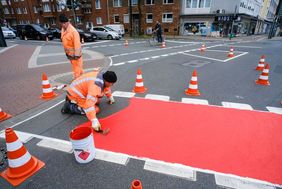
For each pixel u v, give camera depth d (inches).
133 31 1331.2
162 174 98.8
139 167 103.3
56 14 1544.0
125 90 222.7
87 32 868.6
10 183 95.2
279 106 179.0
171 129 138.6
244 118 155.5
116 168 103.1
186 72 303.4
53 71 315.6
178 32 1223.5
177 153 113.3
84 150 103.0
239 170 100.8
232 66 347.6
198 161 106.8
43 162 108.4
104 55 482.6
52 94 204.4
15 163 97.1
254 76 281.4
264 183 93.0
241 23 1245.1
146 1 1232.2
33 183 95.1
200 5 1144.8
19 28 1014.4
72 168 103.8
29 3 1609.3
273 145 121.4
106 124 145.8
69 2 1065.5
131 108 173.6
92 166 104.8
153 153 113.4
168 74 291.4
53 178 97.7
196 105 179.8
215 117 156.6
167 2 1181.1
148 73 297.9
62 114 165.5
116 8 1321.4
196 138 128.0
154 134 132.2
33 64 372.2
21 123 151.1
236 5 1079.6
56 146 122.3
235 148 118.1
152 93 212.1
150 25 1274.6
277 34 1905.8
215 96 203.2
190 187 91.4
